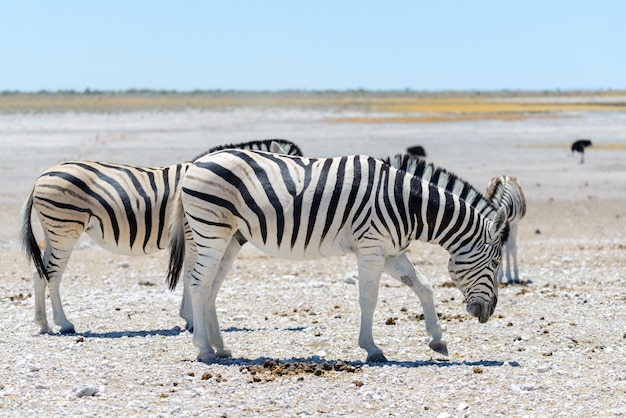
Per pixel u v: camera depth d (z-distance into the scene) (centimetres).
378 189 1127
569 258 2108
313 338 1298
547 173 3994
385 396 975
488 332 1346
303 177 1135
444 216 1134
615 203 3155
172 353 1198
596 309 1526
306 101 13150
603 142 5812
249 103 12100
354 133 6412
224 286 1789
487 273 1151
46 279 1366
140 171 1420
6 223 2734
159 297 1673
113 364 1114
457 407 937
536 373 1079
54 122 7769
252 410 929
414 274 1173
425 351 1220
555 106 11488
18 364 1105
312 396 977
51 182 1360
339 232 1132
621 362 1146
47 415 899
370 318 1150
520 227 2688
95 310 1540
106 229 1380
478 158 4647
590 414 914
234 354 1197
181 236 1178
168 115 9038
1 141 5547
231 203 1132
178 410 923
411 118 8506
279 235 1131
